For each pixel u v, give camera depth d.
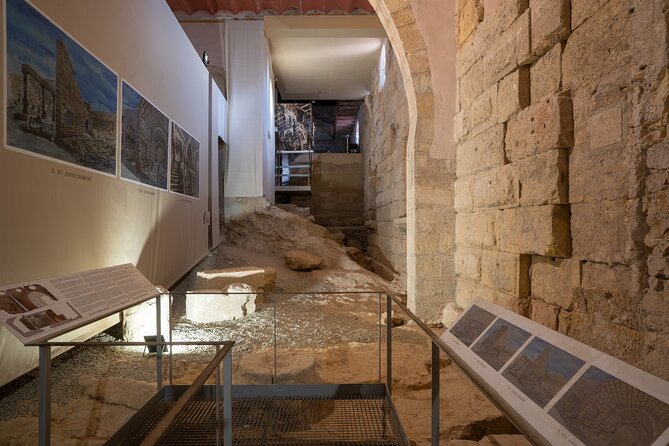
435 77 5.78
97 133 4.16
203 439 2.65
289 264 9.41
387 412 2.98
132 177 5.03
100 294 2.77
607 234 2.87
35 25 3.19
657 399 1.26
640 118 2.52
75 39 3.75
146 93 5.47
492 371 1.94
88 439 2.55
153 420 2.81
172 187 6.62
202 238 8.76
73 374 3.53
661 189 2.40
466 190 5.27
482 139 4.77
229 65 11.61
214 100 9.99
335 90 15.58
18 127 3.00
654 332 2.42
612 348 2.83
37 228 3.21
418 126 5.78
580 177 3.16
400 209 9.41
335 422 2.86
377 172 12.70
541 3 3.58
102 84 4.25
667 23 2.34
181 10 11.65
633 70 2.57
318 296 7.27
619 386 1.39
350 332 5.07
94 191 4.11
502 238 4.26
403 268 9.21
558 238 3.33
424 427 2.84
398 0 5.79
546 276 3.64
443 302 5.75
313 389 3.16
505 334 2.13
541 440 1.16
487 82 4.68
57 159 3.49
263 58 11.59
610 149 2.85
